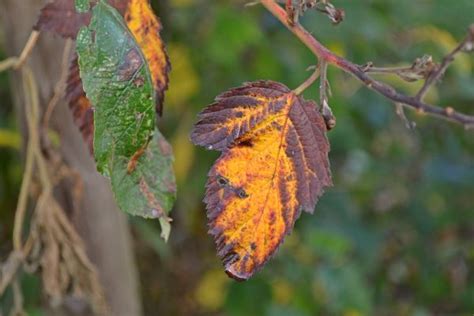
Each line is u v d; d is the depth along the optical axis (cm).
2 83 119
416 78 63
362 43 122
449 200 155
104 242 88
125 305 91
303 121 62
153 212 65
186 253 143
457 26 130
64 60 74
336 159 148
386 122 140
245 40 111
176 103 122
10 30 82
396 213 157
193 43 115
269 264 120
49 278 79
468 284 157
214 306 140
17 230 79
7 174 118
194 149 125
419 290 160
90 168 85
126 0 65
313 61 115
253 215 61
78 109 69
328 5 63
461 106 138
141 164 64
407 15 130
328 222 137
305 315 117
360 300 120
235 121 61
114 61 62
